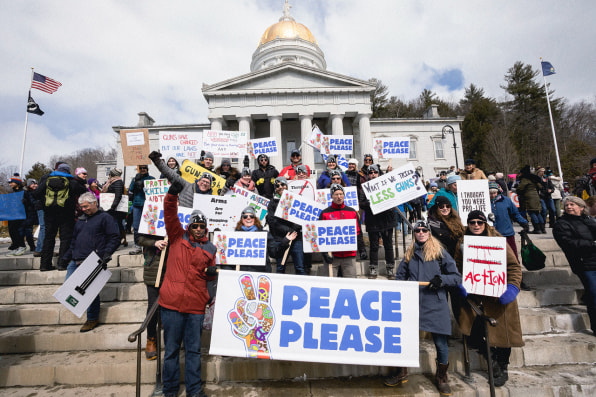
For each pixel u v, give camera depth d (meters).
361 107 30.72
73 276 4.21
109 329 4.86
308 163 29.27
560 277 6.05
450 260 3.94
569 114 51.66
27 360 4.32
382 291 3.93
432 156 34.81
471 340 4.21
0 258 6.54
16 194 7.86
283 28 45.88
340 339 3.86
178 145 8.84
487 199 5.72
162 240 4.14
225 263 4.61
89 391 3.96
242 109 30.31
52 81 16.53
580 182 9.11
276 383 4.08
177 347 3.64
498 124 46.84
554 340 4.60
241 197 5.99
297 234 5.16
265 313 3.92
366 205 6.05
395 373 3.96
